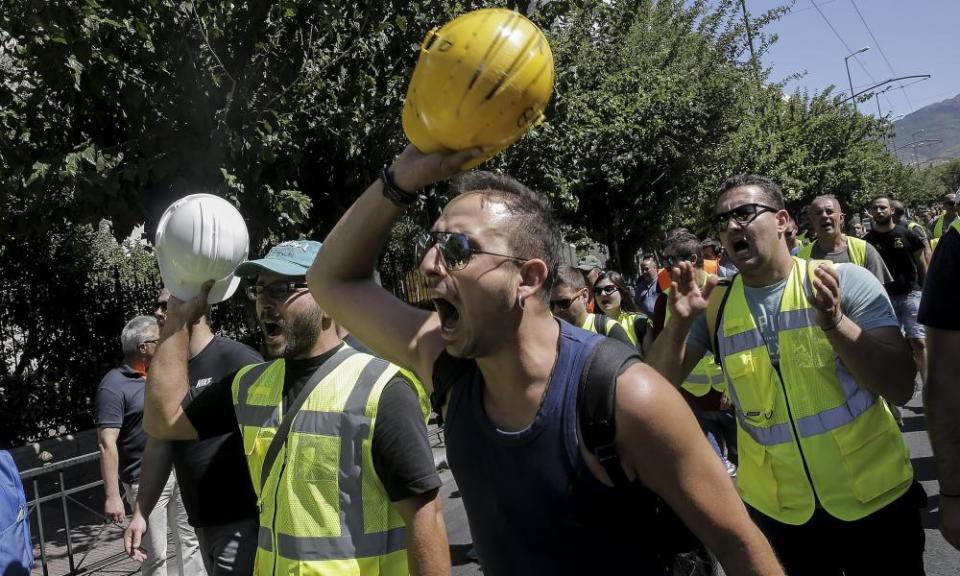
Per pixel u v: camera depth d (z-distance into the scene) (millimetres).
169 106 7141
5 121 6547
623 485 1498
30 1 5957
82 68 6273
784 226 3078
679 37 18531
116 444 5023
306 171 8312
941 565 4633
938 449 2459
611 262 17688
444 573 2426
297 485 2510
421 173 1712
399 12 7574
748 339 3045
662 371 2377
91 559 6520
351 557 2463
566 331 1607
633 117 15109
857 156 31984
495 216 1583
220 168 6816
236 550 3363
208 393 2863
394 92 7910
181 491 3490
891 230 8078
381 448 2473
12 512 2961
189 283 2619
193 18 6781
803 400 2906
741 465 3137
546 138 9969
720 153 19641
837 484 2855
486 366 1621
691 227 21188
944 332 2432
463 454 1677
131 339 5109
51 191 6676
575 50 15000
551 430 1515
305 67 7344
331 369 2615
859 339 2713
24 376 9547
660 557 1568
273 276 2672
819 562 2943
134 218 7215
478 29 1482
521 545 1586
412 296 10461
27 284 9555
